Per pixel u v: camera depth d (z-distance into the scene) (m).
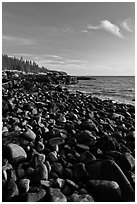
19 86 19.97
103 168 3.22
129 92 24.62
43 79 33.75
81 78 71.25
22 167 3.33
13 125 5.14
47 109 8.48
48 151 3.94
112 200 2.84
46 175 3.08
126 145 4.77
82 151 4.19
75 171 3.28
